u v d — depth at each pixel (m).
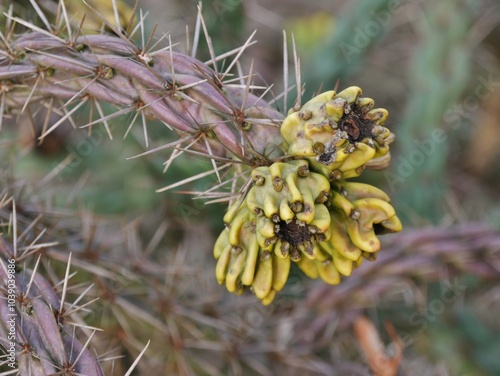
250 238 0.27
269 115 0.28
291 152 0.27
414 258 0.39
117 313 0.35
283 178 0.26
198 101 0.28
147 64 0.28
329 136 0.26
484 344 0.43
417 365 0.43
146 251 0.38
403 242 0.39
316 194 0.26
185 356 0.36
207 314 0.38
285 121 0.27
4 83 0.30
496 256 0.39
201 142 0.28
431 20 0.44
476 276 0.41
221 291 0.40
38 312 0.27
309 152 0.26
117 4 0.34
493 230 0.39
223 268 0.27
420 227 0.42
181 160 0.40
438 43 0.44
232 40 0.44
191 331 0.37
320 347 0.40
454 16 0.44
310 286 0.41
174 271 0.37
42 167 0.44
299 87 0.28
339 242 0.27
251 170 0.27
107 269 0.35
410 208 0.44
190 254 0.43
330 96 0.26
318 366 0.40
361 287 0.40
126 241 0.39
